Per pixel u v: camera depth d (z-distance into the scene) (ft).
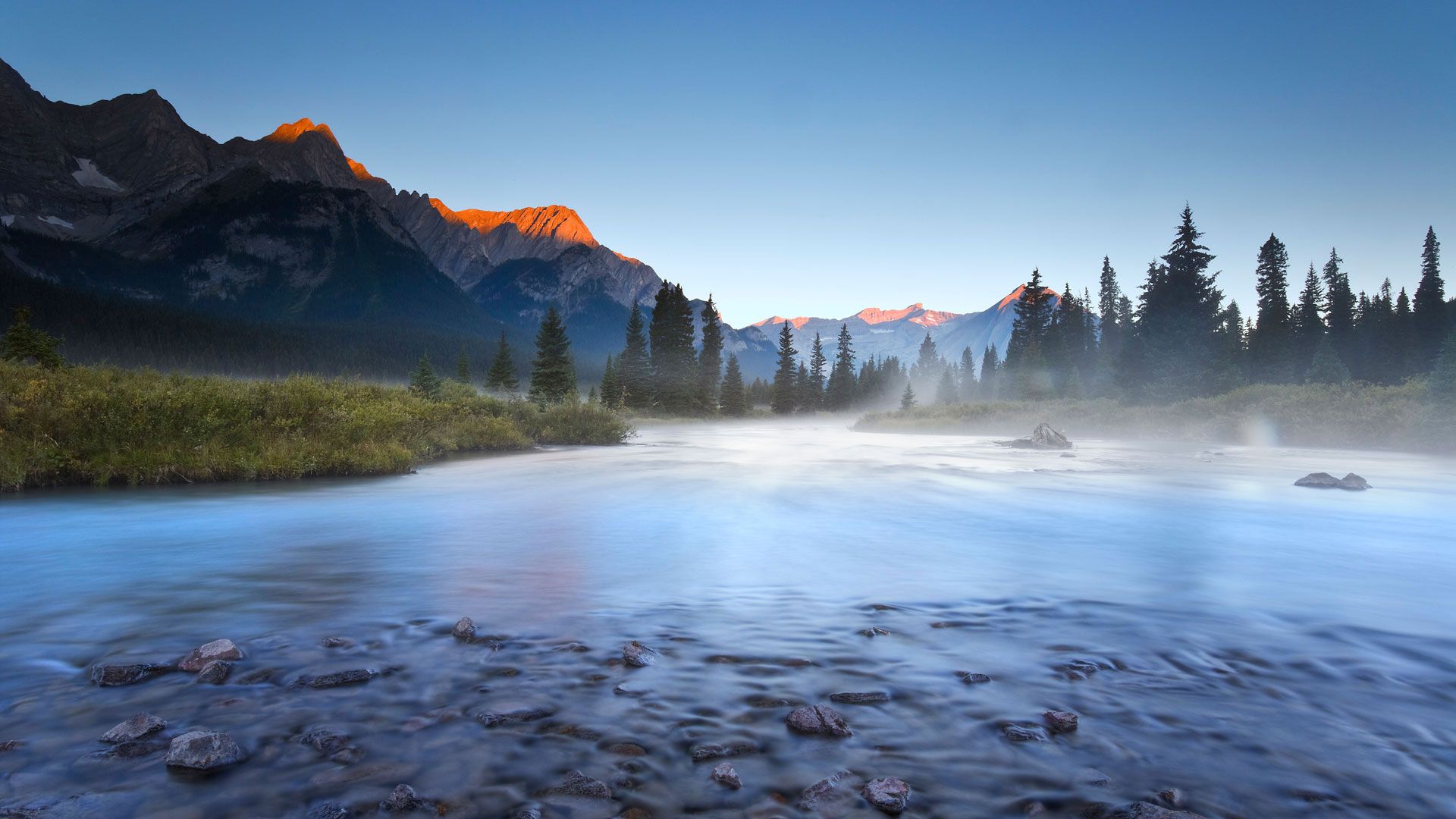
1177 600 18.84
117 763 9.38
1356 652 14.55
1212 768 9.57
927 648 14.58
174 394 47.44
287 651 13.92
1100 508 38.17
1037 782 9.16
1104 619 16.92
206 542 26.22
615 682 12.41
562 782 8.99
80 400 42.68
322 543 26.35
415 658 13.57
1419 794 8.94
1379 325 247.29
